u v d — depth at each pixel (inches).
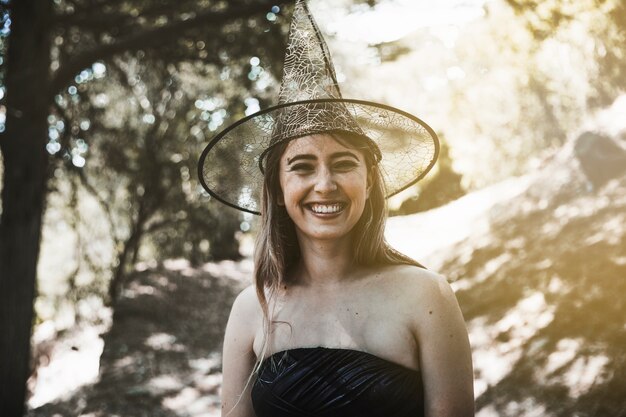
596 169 281.1
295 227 77.9
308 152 70.1
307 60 76.1
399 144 79.4
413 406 67.8
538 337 205.9
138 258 494.3
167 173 356.2
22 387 248.8
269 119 78.2
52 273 464.4
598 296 207.0
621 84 335.9
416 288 69.7
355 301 71.2
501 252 268.7
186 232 423.2
